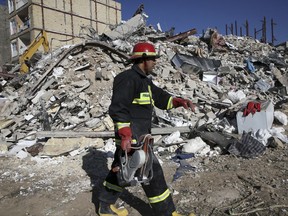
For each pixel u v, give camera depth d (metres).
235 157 4.77
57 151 5.30
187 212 3.04
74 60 10.34
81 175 4.34
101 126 7.07
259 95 11.34
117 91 2.39
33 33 29.64
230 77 13.20
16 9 31.67
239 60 15.66
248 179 3.77
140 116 2.56
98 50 10.91
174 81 10.94
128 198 3.43
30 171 4.62
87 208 3.25
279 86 13.56
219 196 3.33
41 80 9.59
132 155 2.42
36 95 8.89
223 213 2.96
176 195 3.45
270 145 5.19
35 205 3.42
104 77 9.86
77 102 8.33
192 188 3.61
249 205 3.07
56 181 4.16
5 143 6.25
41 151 5.44
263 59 15.80
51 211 3.25
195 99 9.35
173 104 2.87
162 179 2.62
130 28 15.78
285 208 2.96
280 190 3.39
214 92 11.03
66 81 9.43
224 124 6.39
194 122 7.55
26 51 14.66
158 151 5.37
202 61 12.95
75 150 5.41
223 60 15.03
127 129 2.34
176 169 4.39
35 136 5.98
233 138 5.51
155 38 15.77
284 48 20.03
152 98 2.84
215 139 5.29
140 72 2.49
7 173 4.55
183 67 12.30
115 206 3.22
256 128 5.84
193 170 4.27
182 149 5.18
